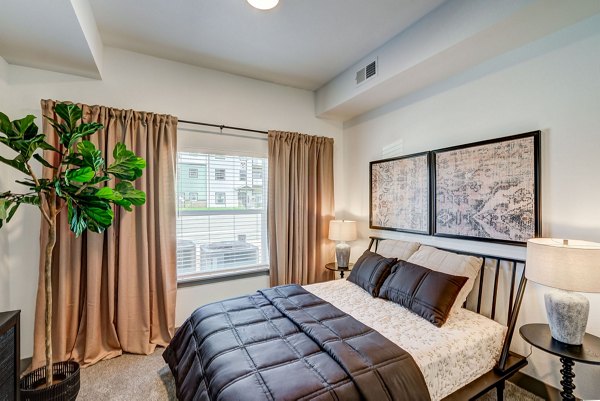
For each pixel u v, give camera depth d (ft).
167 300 8.59
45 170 7.22
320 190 11.64
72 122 6.21
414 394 4.40
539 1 5.13
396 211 9.91
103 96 8.25
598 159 5.52
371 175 10.97
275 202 10.65
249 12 6.92
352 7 6.77
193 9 6.79
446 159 8.20
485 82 7.34
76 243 7.50
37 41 6.40
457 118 8.00
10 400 4.69
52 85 7.70
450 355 5.24
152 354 8.08
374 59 8.77
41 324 7.13
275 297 7.34
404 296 7.00
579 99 5.75
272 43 8.32
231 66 9.70
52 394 5.51
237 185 10.55
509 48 6.71
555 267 4.95
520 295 6.15
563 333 5.08
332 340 5.19
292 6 6.70
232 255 10.46
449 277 6.62
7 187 7.13
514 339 6.70
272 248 10.60
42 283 7.16
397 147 9.95
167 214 8.69
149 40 8.09
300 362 4.69
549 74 6.17
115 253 8.03
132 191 7.22
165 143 8.73
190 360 5.61
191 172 9.70
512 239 6.70
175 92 9.27
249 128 10.53
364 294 8.06
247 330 5.72
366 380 4.25
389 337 5.58
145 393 6.39
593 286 4.65
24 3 5.20
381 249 9.66
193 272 9.75
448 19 6.60
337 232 10.85
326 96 11.20
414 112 9.32
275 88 11.12
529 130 6.48
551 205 6.14
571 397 5.01
